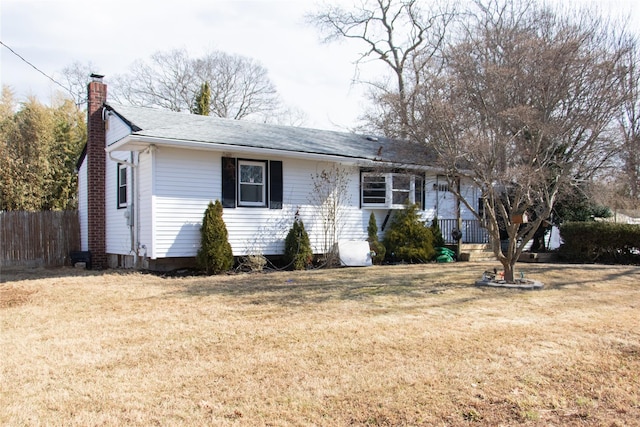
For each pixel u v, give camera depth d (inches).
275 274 449.1
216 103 1375.5
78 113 1049.5
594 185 493.0
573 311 269.0
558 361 182.5
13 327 238.8
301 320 246.1
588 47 385.1
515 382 162.1
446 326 232.1
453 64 357.1
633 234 563.8
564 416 140.6
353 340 207.8
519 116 316.2
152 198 444.5
